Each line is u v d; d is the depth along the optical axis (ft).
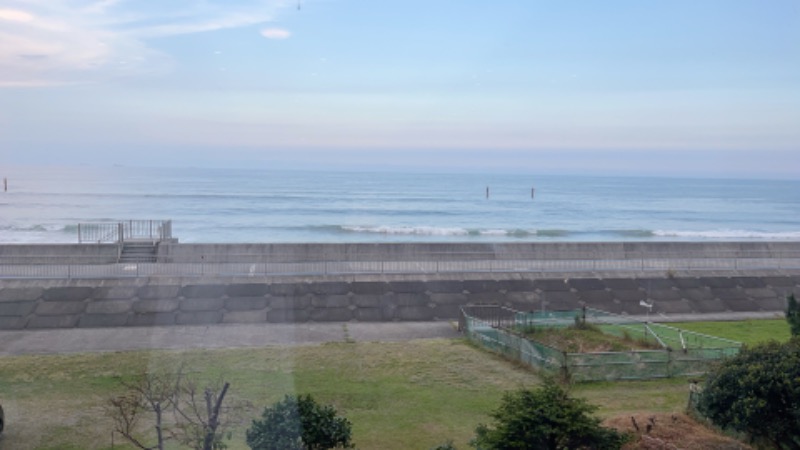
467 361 61.05
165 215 231.09
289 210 256.32
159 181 424.87
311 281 82.69
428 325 76.38
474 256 100.94
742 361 38.96
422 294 83.15
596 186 495.41
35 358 56.75
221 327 41.96
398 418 45.93
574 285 88.43
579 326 72.13
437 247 104.73
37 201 269.64
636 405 49.85
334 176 553.23
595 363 56.44
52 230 183.52
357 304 79.77
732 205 338.34
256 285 77.56
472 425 44.91
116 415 35.35
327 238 186.19
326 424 31.01
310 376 54.29
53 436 38.96
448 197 340.59
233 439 24.72
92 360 55.21
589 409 33.83
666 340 66.49
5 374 51.26
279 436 25.08
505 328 67.67
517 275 89.35
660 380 57.16
